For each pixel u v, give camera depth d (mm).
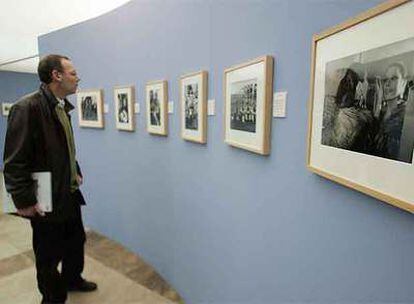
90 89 3012
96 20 2785
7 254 2750
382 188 765
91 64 2939
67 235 1968
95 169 3143
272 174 1280
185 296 2164
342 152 896
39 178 1630
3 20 3465
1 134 7102
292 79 1141
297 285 1180
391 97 729
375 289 848
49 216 1710
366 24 792
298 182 1143
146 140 2436
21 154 1563
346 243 941
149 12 2197
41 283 1824
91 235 3178
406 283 760
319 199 1045
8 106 7145
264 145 1272
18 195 1564
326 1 976
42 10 3129
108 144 2912
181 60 1926
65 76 1720
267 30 1252
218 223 1731
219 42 1576
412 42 671
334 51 913
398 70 708
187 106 1883
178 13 1908
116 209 2941
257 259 1426
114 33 2607
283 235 1240
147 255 2621
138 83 2420
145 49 2287
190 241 2053
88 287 2227
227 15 1502
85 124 3131
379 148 767
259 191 1373
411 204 688
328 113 950
